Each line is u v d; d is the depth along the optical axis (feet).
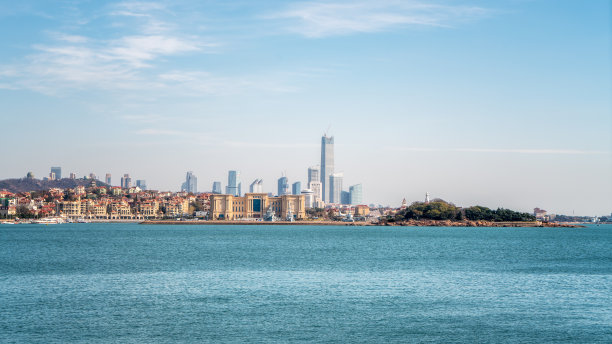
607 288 307.78
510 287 311.06
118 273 366.84
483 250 600.39
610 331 212.02
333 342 197.16
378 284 320.09
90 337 200.95
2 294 281.13
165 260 460.55
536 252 575.79
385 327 216.54
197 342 196.03
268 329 212.64
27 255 507.30
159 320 225.56
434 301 266.77
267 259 473.67
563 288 307.58
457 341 199.21
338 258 487.61
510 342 198.39
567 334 208.13
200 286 309.83
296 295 281.33
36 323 219.61
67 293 285.02
